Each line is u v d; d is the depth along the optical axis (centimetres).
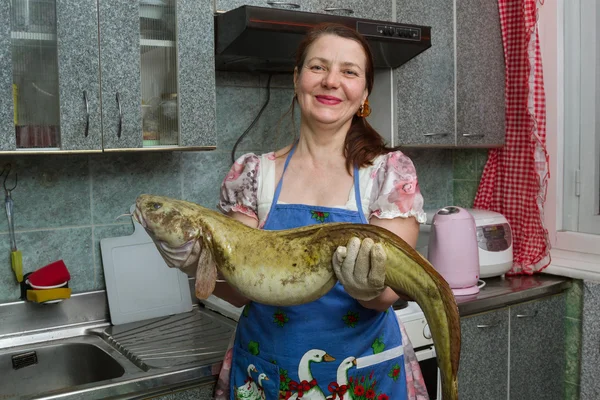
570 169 270
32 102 167
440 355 97
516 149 268
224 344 183
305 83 132
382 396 137
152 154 218
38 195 199
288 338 132
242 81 236
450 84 252
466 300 219
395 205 127
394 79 238
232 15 189
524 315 236
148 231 112
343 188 133
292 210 134
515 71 267
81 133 172
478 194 284
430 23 244
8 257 196
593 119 260
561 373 256
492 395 228
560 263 259
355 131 139
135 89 179
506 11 267
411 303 212
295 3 207
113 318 207
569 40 265
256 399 139
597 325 244
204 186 230
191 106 189
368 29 210
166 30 186
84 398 148
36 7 166
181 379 160
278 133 246
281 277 103
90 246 209
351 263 97
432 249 229
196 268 114
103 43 173
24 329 196
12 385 186
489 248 246
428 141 248
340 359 131
